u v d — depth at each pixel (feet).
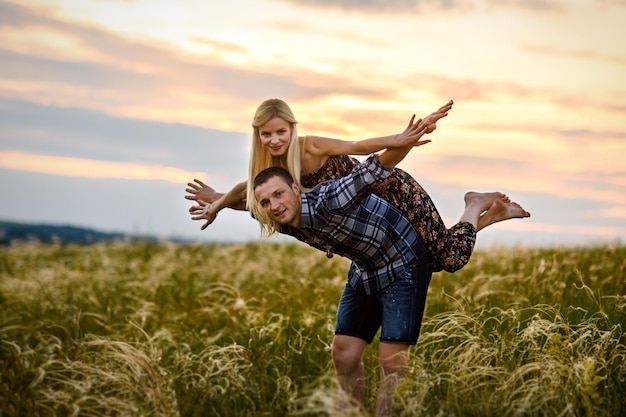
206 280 39.65
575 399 17.60
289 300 31.65
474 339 20.54
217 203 21.31
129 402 19.11
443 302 27.73
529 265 34.17
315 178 19.94
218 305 30.68
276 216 18.12
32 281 37.29
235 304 29.81
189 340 26.78
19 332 29.68
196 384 20.43
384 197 19.02
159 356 21.79
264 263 43.11
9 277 46.21
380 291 18.95
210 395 20.06
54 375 21.99
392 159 18.49
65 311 32.17
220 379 20.84
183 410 19.26
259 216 19.31
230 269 42.88
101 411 19.60
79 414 19.10
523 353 19.74
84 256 54.85
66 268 47.83
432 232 19.15
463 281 33.27
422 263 18.90
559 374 18.37
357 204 18.10
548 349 19.53
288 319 25.68
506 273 33.99
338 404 17.56
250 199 19.63
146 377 19.84
